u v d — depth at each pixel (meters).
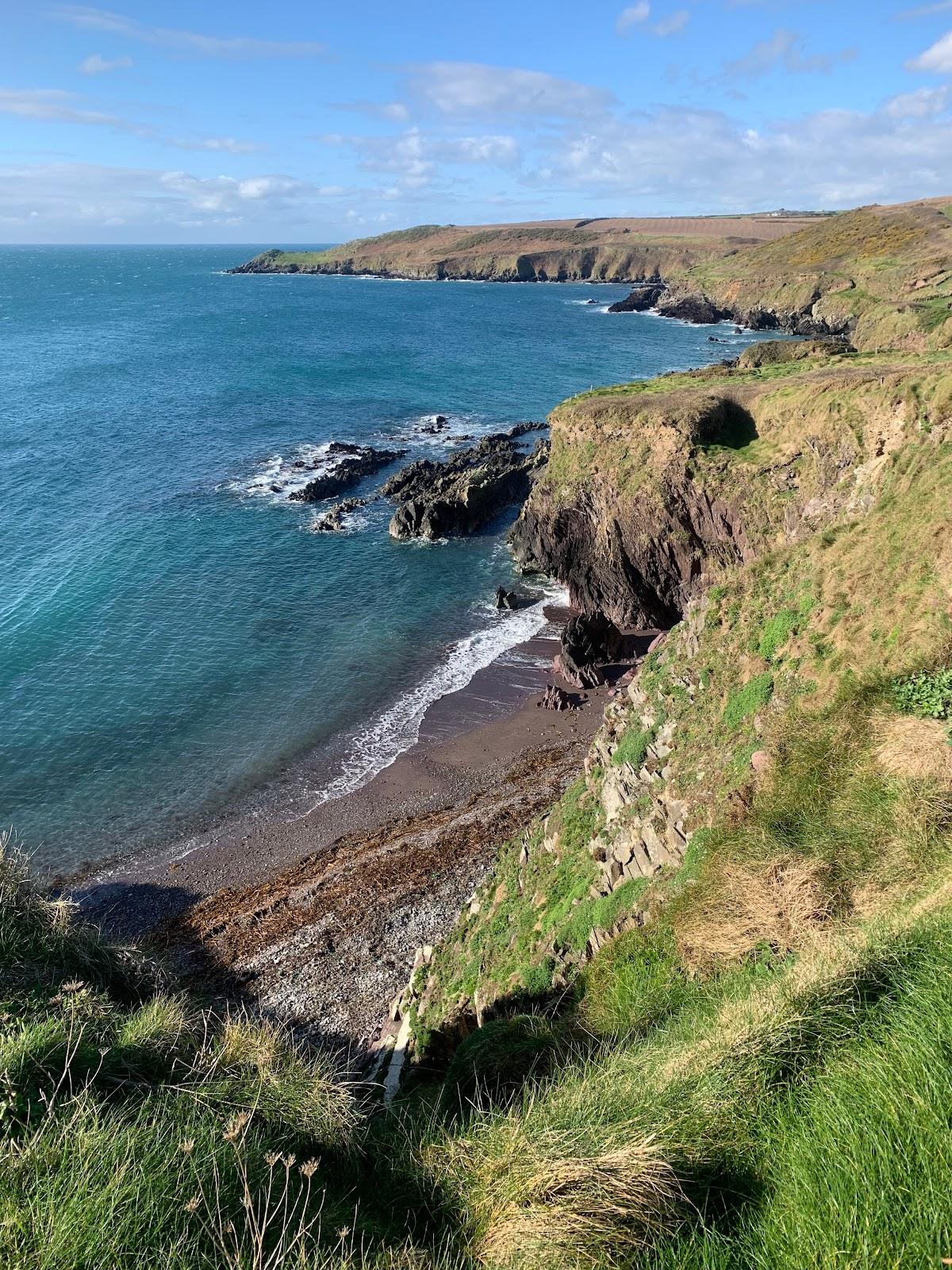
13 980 10.82
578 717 38.28
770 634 17.69
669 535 46.84
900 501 18.33
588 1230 5.98
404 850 28.70
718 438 46.72
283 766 34.94
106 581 51.16
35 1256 5.48
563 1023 12.54
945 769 11.59
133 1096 8.22
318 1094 8.99
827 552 18.53
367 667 43.28
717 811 14.71
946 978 6.79
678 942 12.31
